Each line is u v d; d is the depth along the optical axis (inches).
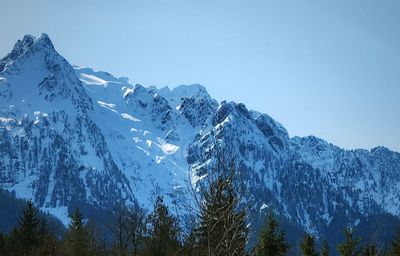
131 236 2536.9
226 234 1183.6
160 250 2215.8
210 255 1178.6
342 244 2827.3
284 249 2839.6
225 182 1261.1
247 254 1245.1
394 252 2915.8
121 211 2596.0
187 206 1309.1
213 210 1242.0
